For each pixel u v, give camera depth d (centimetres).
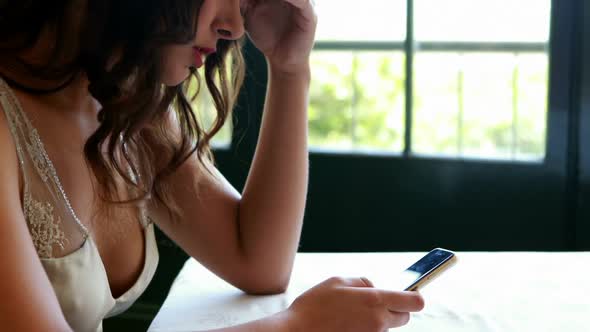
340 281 80
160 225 111
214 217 107
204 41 83
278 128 107
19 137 77
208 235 107
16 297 64
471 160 197
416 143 205
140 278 101
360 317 75
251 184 108
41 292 66
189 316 96
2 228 66
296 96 107
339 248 213
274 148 107
